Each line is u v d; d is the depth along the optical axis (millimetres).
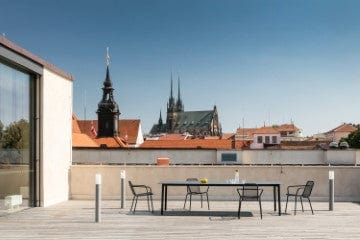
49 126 13750
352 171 14812
